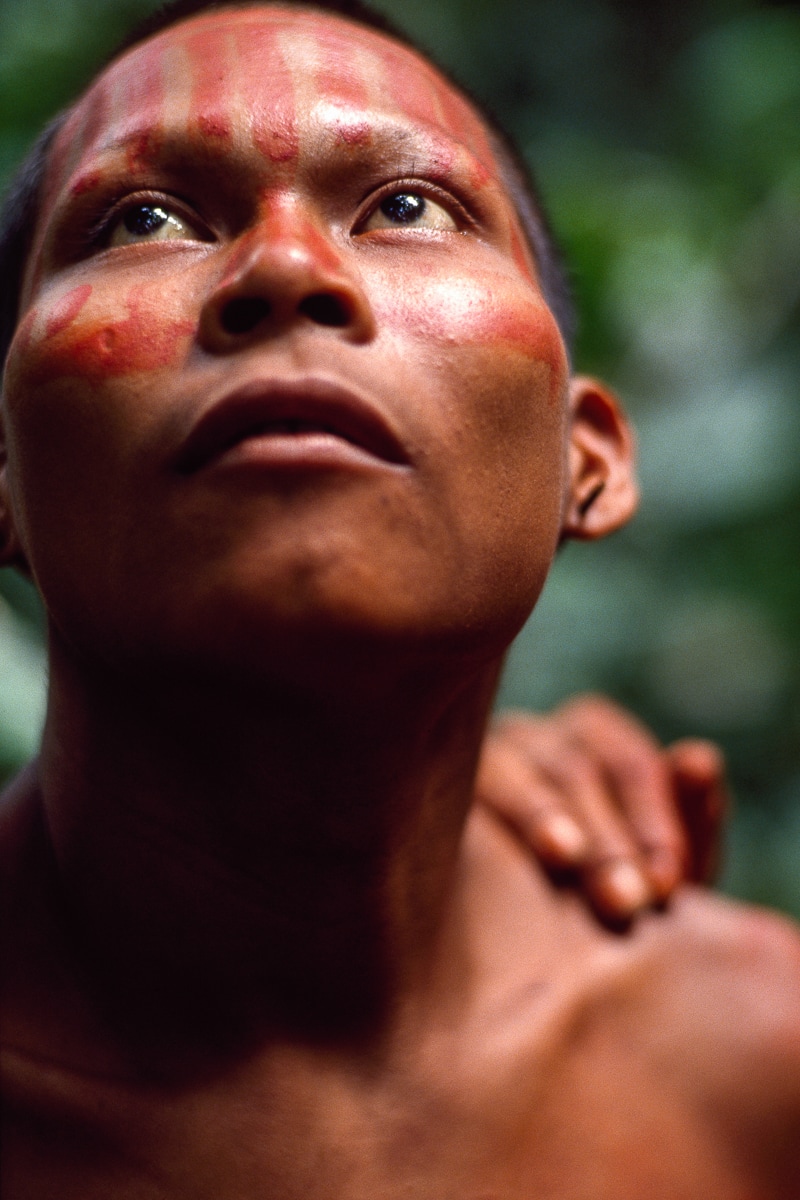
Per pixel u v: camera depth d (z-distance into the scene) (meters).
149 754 1.24
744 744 3.95
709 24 5.01
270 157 1.21
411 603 1.09
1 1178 1.27
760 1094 1.56
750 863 3.67
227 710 1.15
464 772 1.36
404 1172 1.34
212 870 1.28
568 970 1.55
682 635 3.89
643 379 4.03
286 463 1.05
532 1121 1.43
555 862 1.63
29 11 3.68
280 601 1.05
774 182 4.30
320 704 1.13
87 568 1.15
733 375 4.02
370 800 1.24
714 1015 1.59
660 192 4.31
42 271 1.28
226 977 1.32
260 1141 1.30
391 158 1.25
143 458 1.11
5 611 2.59
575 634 3.78
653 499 3.88
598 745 1.90
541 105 4.91
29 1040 1.31
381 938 1.34
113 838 1.30
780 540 3.83
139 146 1.24
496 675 1.37
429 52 1.62
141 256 1.21
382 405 1.09
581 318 3.80
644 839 1.74
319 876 1.28
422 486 1.11
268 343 1.08
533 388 1.23
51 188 1.39
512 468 1.20
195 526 1.07
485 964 1.50
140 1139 1.29
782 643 3.94
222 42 1.32
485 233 1.30
